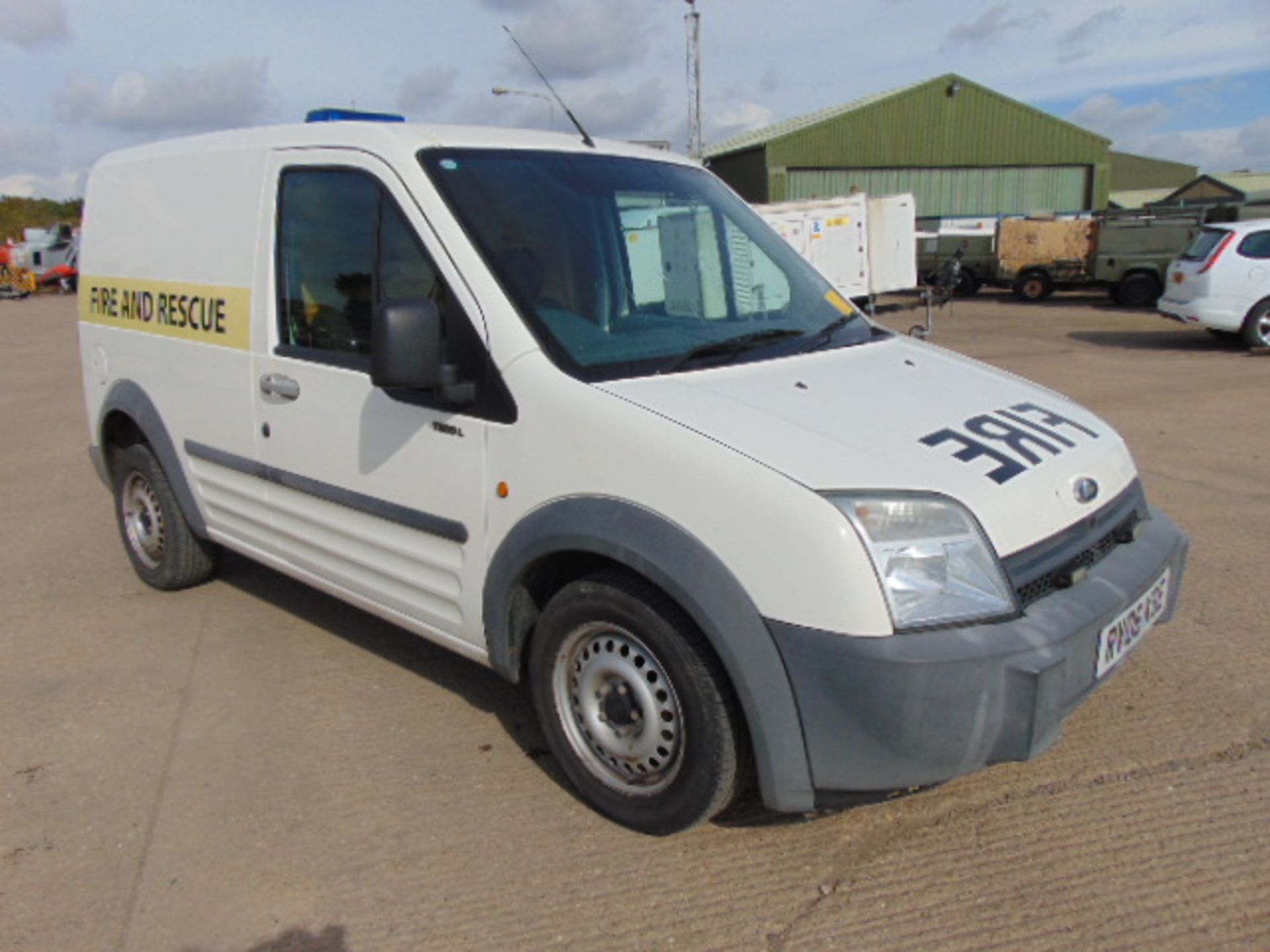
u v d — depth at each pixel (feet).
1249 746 11.06
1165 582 10.05
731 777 9.07
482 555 10.37
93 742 12.13
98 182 16.53
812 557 8.07
